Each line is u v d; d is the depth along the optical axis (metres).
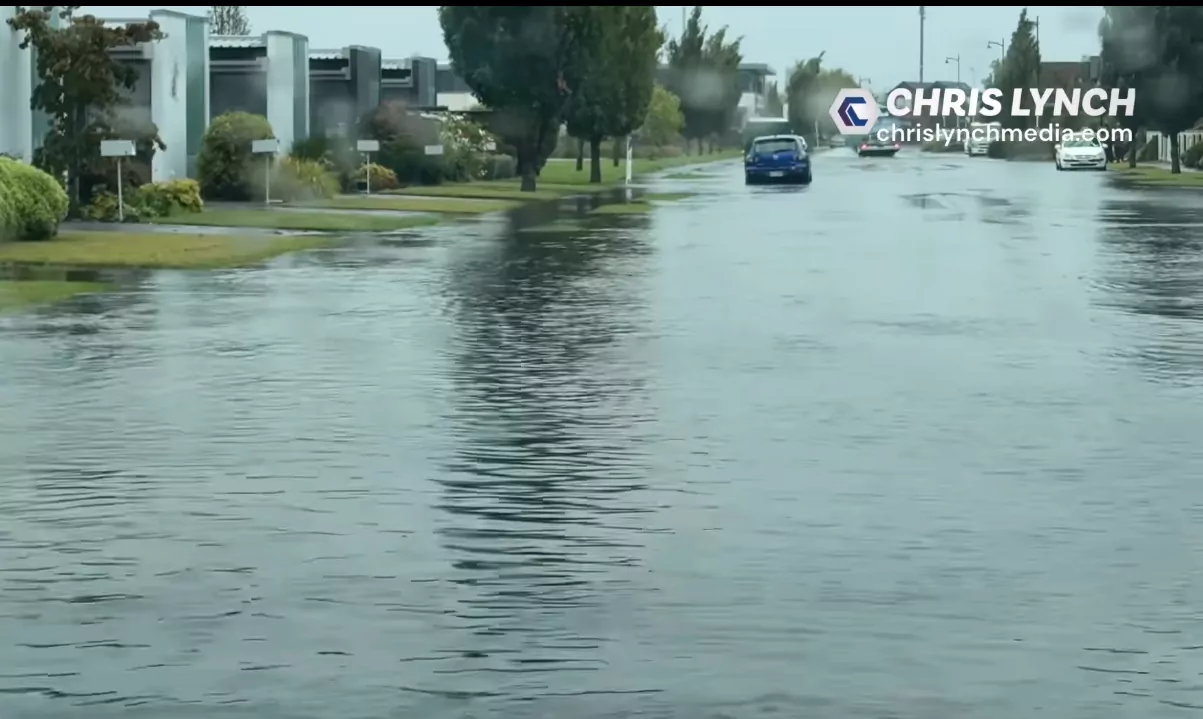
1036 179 159.75
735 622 18.39
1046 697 15.96
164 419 31.11
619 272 60.97
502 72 130.50
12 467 26.84
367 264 64.19
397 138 136.00
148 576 20.36
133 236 74.62
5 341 41.62
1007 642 17.66
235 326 44.78
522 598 19.36
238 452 28.03
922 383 35.25
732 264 64.50
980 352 39.94
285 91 124.69
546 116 132.50
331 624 18.38
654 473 26.30
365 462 27.20
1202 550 21.48
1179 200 115.62
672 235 81.31
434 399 33.34
